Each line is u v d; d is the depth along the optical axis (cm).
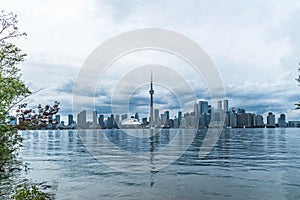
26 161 3195
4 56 1370
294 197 1516
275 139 8381
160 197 1529
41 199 1112
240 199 1491
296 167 2688
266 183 1892
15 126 1438
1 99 1309
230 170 2500
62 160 3284
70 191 1655
